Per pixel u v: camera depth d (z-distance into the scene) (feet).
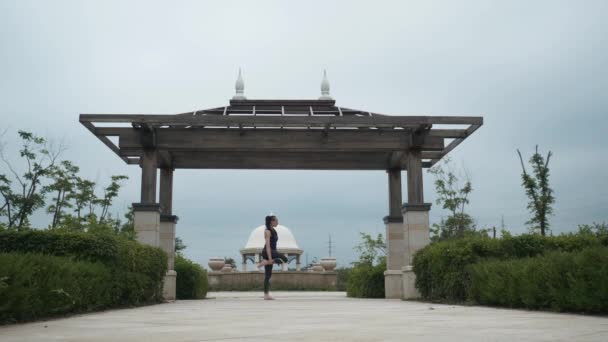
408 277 45.03
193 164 54.85
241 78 54.95
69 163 59.98
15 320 18.60
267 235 43.65
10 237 27.68
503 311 23.90
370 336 13.51
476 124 44.39
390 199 55.31
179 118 43.96
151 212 45.44
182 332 14.88
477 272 29.68
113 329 15.96
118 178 61.16
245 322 18.54
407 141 47.88
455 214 67.77
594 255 20.25
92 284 25.26
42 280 20.22
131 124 45.68
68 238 28.09
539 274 23.44
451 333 14.10
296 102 52.60
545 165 71.82
